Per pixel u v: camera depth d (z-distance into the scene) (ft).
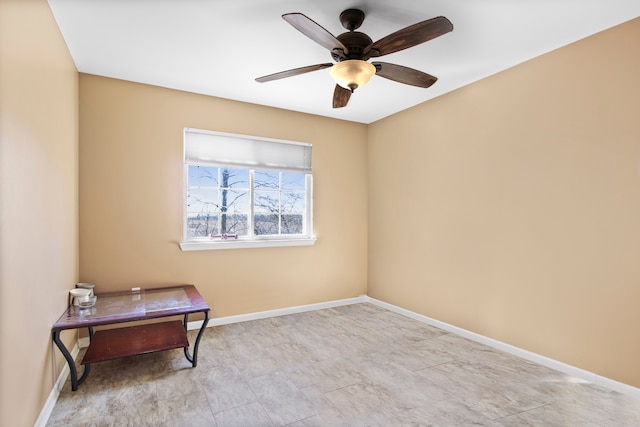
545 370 8.43
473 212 10.52
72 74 8.73
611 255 7.51
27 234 5.33
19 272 4.99
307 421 6.37
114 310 8.11
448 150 11.32
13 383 4.78
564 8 6.76
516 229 9.36
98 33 7.64
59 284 7.40
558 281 8.45
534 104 8.92
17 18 4.99
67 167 8.14
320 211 13.79
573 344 8.14
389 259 13.78
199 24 7.32
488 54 8.73
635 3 6.60
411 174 12.74
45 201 6.29
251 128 12.25
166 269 10.85
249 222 12.52
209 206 11.87
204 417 6.46
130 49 8.40
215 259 11.64
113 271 10.12
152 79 10.20
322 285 13.84
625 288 7.30
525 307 9.14
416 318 12.44
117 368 8.42
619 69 7.37
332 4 6.69
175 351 9.48
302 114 13.35
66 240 8.02
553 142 8.53
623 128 7.31
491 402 7.02
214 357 9.11
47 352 6.46
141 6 6.68
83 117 9.73
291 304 13.14
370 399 7.12
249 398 7.12
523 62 9.17
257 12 6.92
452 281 11.18
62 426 6.14
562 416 6.54
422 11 6.91
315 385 7.68
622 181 7.34
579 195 8.04
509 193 9.52
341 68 6.75
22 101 5.15
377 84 10.63
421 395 7.28
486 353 9.46
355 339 10.48
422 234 12.28
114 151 10.12
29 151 5.44
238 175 12.41
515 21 7.23
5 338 4.51
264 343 10.10
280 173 13.23
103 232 9.98
